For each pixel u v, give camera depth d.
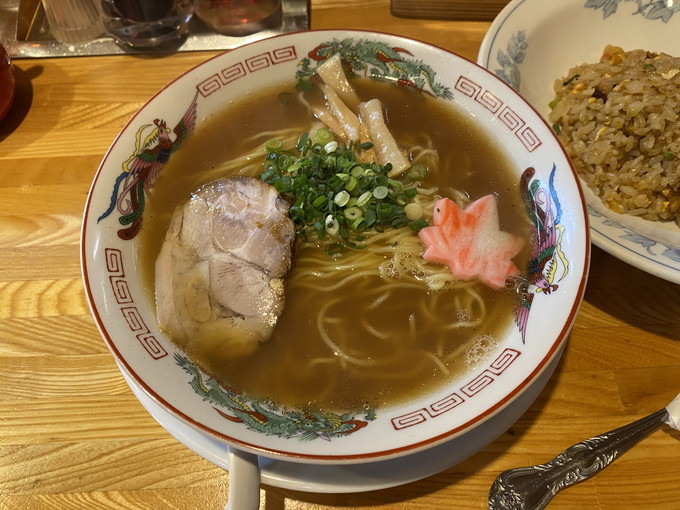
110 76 0.33
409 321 0.23
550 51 0.32
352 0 0.36
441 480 0.21
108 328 0.19
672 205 0.28
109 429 0.22
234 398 0.20
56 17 0.33
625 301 0.25
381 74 0.28
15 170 0.29
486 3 0.35
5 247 0.27
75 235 0.27
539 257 0.22
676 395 0.23
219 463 0.20
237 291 0.23
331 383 0.21
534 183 0.24
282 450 0.17
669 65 0.29
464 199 0.25
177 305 0.22
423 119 0.28
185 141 0.26
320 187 0.24
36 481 0.21
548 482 0.20
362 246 0.25
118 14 0.32
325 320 0.23
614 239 0.23
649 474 0.21
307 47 0.27
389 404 0.20
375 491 0.21
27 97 0.32
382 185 0.24
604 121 0.29
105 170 0.22
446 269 0.24
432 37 0.35
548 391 0.23
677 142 0.27
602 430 0.22
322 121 0.27
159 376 0.19
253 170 0.26
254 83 0.27
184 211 0.24
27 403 0.23
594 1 0.32
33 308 0.25
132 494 0.21
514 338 0.21
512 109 0.25
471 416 0.18
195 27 0.35
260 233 0.23
